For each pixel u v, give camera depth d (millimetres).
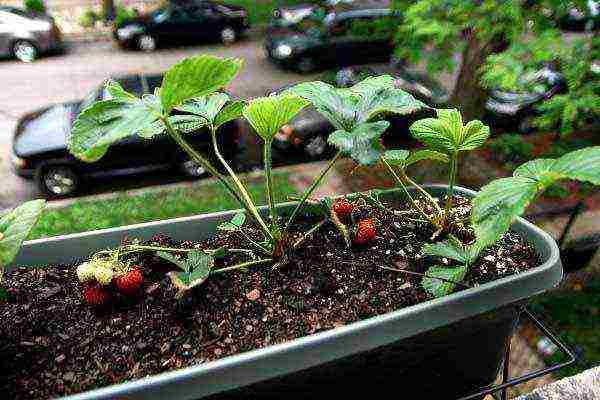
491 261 1157
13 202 4531
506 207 834
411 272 1095
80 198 4535
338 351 843
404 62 6074
